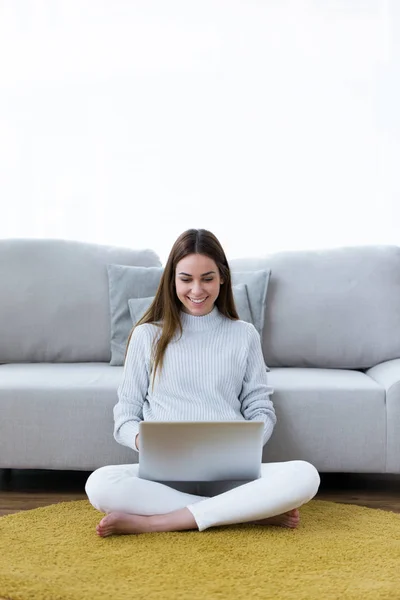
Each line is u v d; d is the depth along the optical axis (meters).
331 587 1.50
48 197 3.56
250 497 1.81
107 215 3.56
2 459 2.34
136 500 1.84
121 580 1.54
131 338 2.17
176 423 1.78
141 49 3.58
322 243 3.51
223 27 3.55
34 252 2.95
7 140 3.56
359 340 2.78
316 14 3.52
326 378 2.45
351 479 2.59
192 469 1.83
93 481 1.87
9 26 3.59
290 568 1.61
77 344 2.85
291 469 1.85
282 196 3.52
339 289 2.83
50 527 1.93
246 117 3.54
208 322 2.15
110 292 2.84
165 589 1.50
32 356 2.86
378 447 2.29
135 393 2.13
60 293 2.88
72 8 3.58
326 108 3.51
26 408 2.33
